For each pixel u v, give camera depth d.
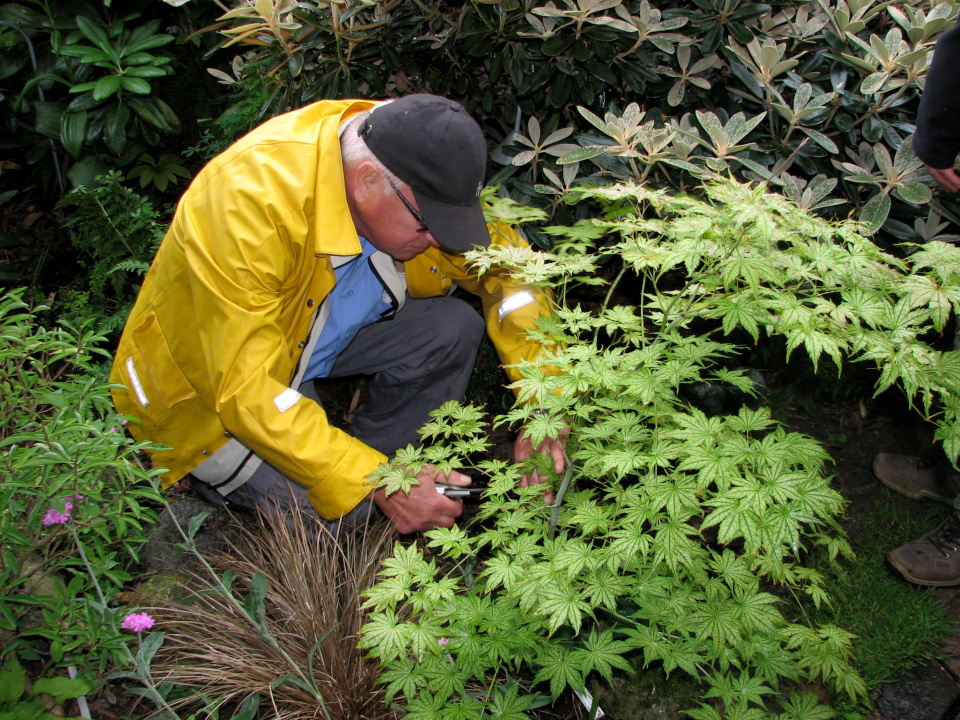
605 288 2.95
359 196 1.78
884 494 2.49
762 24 2.40
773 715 1.44
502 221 2.06
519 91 2.39
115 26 3.04
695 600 1.55
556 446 1.85
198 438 2.02
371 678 1.76
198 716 1.69
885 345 1.34
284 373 1.91
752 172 2.27
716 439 1.38
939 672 1.91
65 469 1.59
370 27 2.34
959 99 1.72
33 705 1.54
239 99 3.22
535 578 1.40
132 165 3.42
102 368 2.65
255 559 2.04
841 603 2.09
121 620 1.62
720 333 2.80
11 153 3.54
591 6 2.16
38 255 3.34
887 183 2.15
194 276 1.70
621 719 1.75
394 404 2.36
